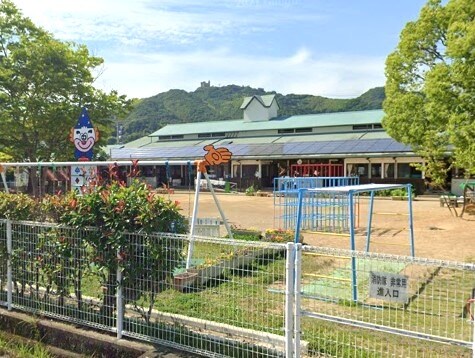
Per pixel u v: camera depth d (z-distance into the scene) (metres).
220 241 3.51
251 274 4.91
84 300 4.30
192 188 30.80
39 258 4.49
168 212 3.91
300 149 28.88
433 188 24.80
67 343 4.06
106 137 15.70
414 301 4.48
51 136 14.41
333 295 5.20
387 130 17.38
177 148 35.38
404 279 3.06
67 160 14.38
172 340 3.76
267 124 37.03
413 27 16.53
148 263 3.81
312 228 11.62
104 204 3.98
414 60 16.50
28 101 13.59
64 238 4.27
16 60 13.61
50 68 13.80
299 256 3.14
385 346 3.74
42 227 4.44
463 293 4.50
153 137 43.12
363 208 18.08
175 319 4.09
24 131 14.05
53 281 4.40
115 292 4.00
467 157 12.37
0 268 4.85
